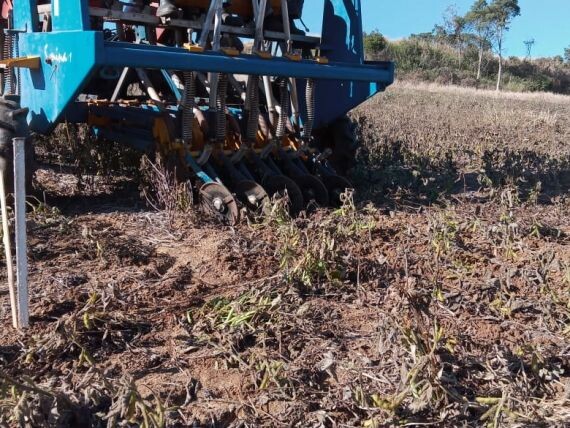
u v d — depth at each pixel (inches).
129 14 207.9
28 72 219.3
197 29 221.5
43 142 304.2
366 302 157.6
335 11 257.6
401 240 198.8
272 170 232.2
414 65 2064.5
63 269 168.4
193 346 133.2
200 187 215.0
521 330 148.3
